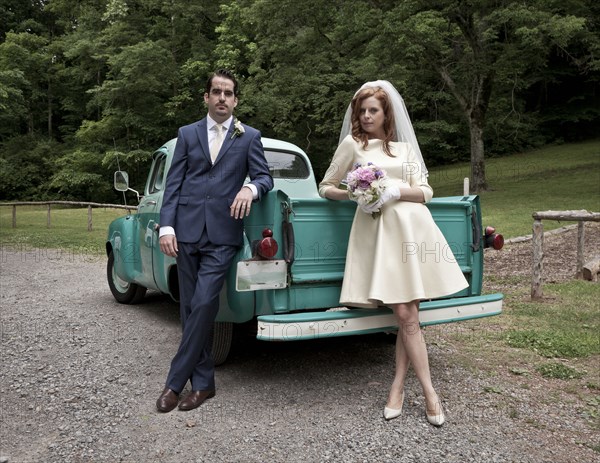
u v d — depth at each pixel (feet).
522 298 21.03
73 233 49.47
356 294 10.66
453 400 11.51
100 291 23.13
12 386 12.09
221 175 11.28
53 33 135.44
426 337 16.11
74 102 123.54
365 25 58.49
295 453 9.20
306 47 66.74
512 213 47.50
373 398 11.60
